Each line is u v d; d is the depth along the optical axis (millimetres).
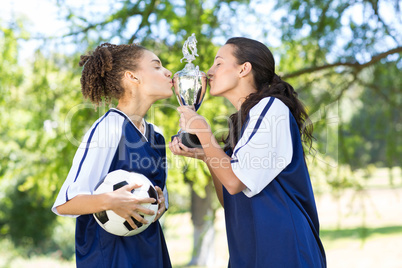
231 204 2225
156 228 2193
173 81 2314
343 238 12266
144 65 2209
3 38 5527
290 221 1995
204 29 5176
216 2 5344
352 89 6586
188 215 8734
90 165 1988
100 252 2045
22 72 6000
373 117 6719
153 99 2240
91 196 1926
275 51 5953
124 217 1936
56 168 5684
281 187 2070
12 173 6762
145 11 5156
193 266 8695
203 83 2277
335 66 5711
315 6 5680
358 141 6562
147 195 1995
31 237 12148
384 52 5492
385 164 6797
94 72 2197
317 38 5695
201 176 5281
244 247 2115
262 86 2279
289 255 1960
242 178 1960
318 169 5812
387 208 18109
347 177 6117
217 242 10727
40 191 6230
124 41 5207
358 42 5750
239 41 2295
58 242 12469
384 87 6414
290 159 2051
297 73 5695
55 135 5953
